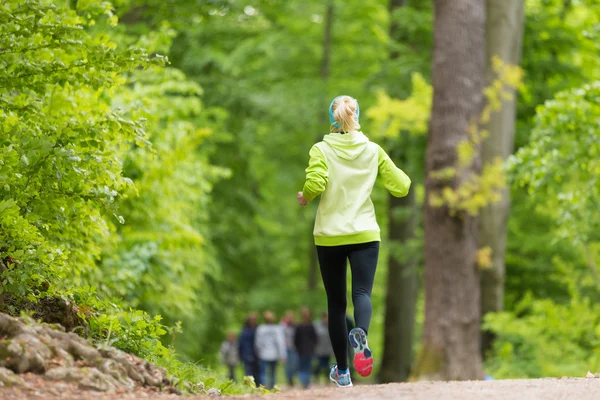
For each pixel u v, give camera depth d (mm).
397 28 23594
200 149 22250
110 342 6500
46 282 7012
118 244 12703
